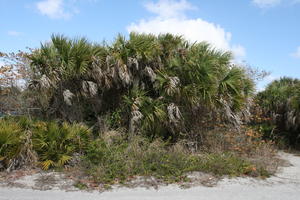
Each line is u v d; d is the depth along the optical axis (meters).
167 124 8.88
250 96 9.80
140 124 8.70
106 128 8.76
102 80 8.91
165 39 9.57
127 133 8.70
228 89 9.08
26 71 10.40
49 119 9.06
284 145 12.73
